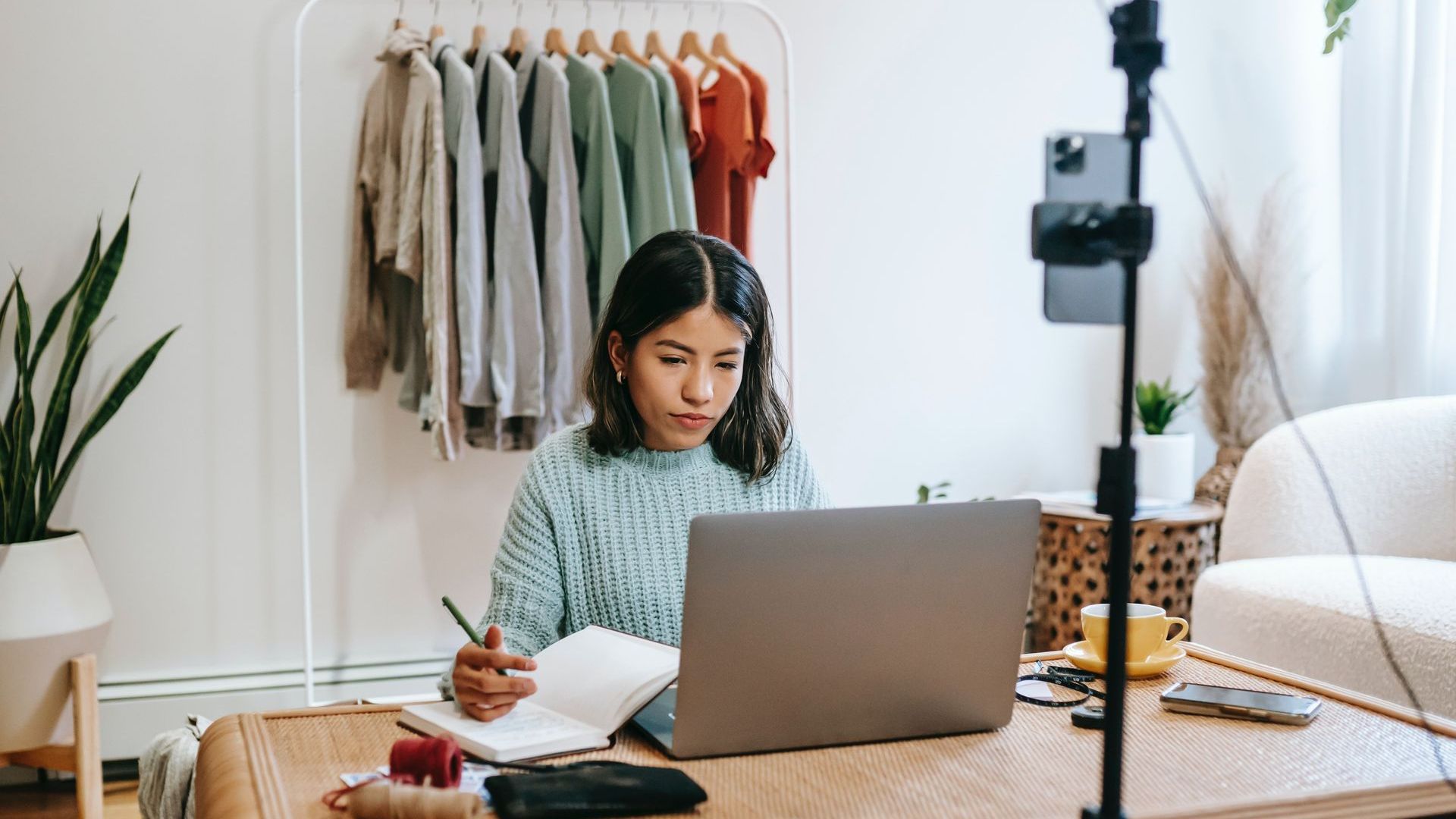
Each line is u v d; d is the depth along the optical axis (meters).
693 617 1.03
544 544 1.53
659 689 1.16
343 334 2.82
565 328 2.55
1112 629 0.84
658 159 2.60
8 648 2.22
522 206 2.52
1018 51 3.32
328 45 2.77
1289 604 2.16
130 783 2.65
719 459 1.62
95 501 2.71
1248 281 3.29
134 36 2.67
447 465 2.91
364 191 2.70
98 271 2.48
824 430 3.23
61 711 2.31
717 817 0.93
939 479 3.35
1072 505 2.98
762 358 1.58
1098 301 0.86
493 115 2.57
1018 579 1.13
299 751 1.10
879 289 3.25
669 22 3.02
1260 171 3.51
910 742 1.14
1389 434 2.48
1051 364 3.43
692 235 1.50
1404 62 3.04
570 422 2.58
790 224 2.88
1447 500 2.41
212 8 2.71
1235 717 1.21
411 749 0.96
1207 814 0.93
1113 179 0.88
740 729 1.08
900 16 3.21
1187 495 3.05
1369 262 3.18
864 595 1.07
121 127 2.68
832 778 1.03
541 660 1.28
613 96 2.70
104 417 2.45
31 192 2.64
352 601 2.87
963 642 1.12
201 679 2.77
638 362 1.47
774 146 2.95
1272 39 3.49
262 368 2.79
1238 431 3.27
